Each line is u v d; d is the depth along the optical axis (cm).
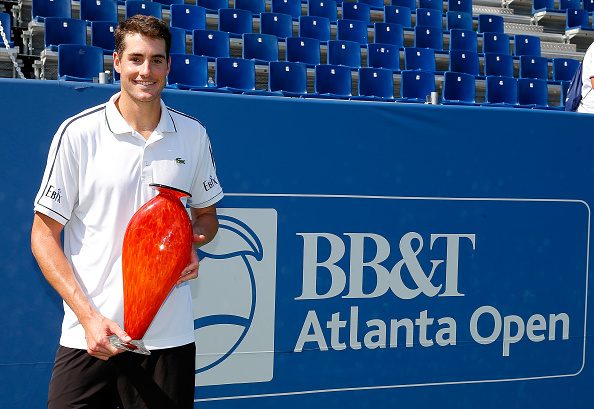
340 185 207
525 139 227
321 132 204
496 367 227
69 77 534
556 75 873
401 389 216
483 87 808
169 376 147
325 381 208
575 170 234
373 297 212
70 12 709
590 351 239
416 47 850
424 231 217
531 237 230
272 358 202
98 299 144
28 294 179
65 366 145
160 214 135
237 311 198
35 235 141
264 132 198
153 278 134
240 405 200
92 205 143
